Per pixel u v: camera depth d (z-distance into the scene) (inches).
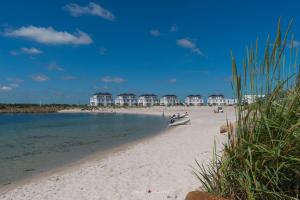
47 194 329.1
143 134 1088.8
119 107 6269.7
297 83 146.0
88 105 7455.7
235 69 151.6
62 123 1998.0
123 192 309.1
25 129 1460.4
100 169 437.4
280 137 140.3
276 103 147.7
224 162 154.3
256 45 149.2
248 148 139.8
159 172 377.7
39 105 6348.4
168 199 274.4
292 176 145.6
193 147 568.4
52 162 556.4
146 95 7623.0
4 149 748.6
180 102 7618.1
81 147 762.2
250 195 138.6
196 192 167.9
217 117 1883.6
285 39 143.9
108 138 976.9
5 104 5629.9
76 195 315.0
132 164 453.1
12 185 392.8
